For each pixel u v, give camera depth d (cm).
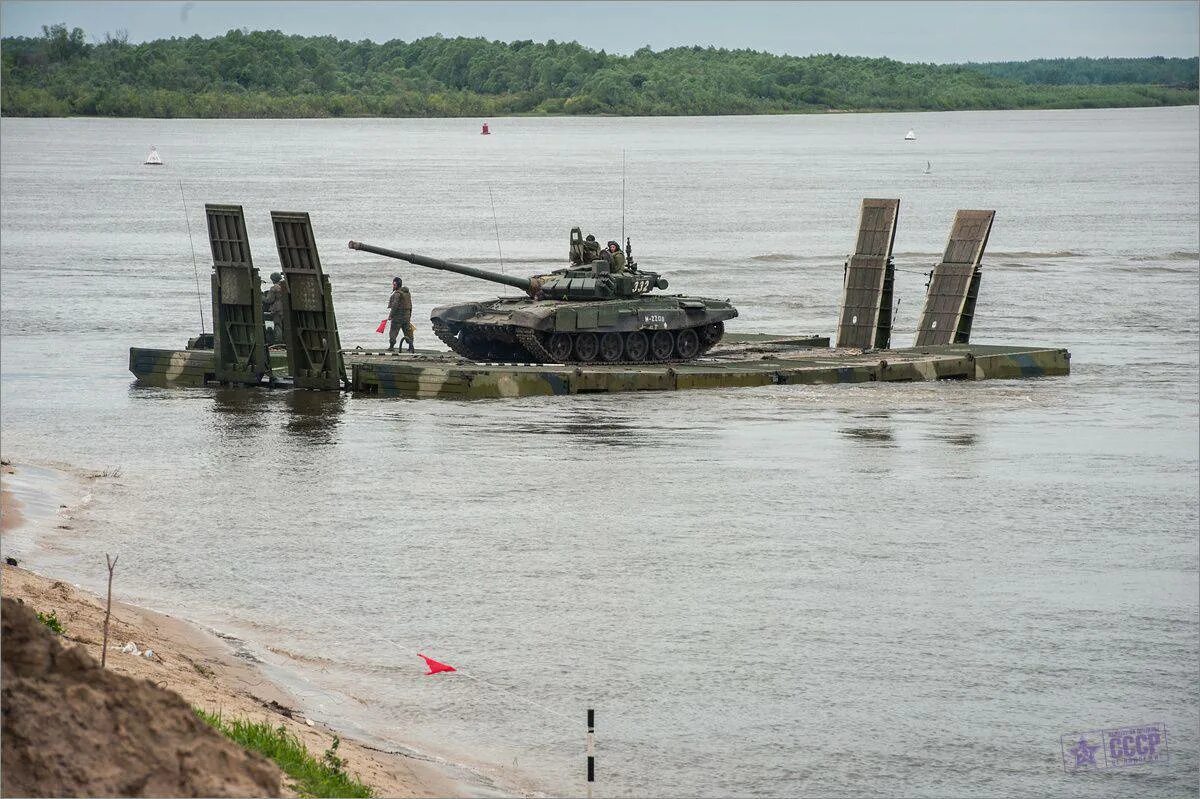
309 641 4228
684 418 7694
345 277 14625
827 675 4022
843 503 5906
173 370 8812
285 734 3153
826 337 10794
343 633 4297
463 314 9006
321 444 6981
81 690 2352
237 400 8244
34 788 2230
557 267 15588
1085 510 5844
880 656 4169
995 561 5119
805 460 6694
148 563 4966
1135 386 8925
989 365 9256
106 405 8062
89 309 12012
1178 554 5238
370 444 6981
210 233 8619
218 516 5606
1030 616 4538
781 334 11219
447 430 7331
